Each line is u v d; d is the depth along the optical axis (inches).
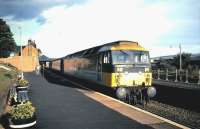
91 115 570.6
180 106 837.2
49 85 1248.2
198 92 839.7
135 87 831.1
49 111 619.2
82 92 962.1
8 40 3698.3
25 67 3270.2
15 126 449.1
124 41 864.9
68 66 1818.4
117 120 523.5
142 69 837.8
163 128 463.5
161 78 1984.5
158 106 808.9
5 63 3061.0
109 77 836.6
